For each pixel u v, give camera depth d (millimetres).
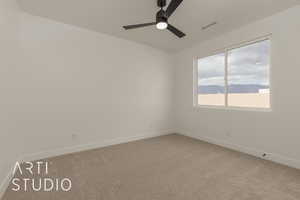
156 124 3961
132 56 3484
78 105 2779
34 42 2330
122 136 3359
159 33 3029
